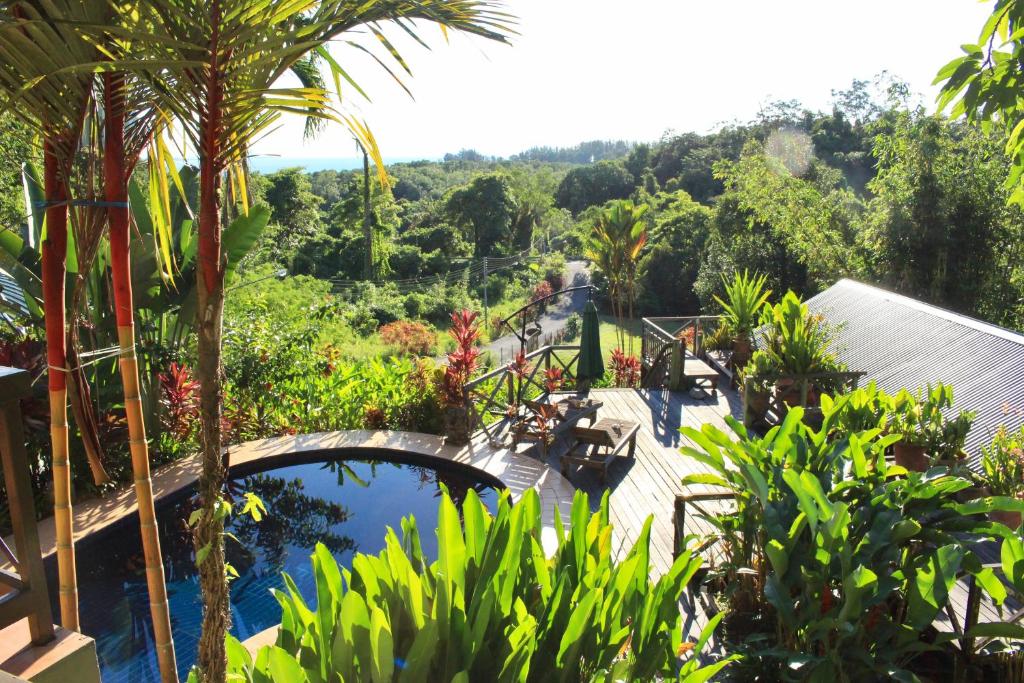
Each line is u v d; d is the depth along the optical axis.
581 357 8.82
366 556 2.18
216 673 2.68
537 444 7.53
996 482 4.79
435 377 8.14
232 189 3.28
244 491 6.64
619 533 5.41
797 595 3.42
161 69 2.21
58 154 2.40
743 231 21.58
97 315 6.33
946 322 7.95
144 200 6.76
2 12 1.98
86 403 2.79
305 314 9.89
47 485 5.75
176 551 5.47
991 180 13.38
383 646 1.82
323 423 8.03
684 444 7.56
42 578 2.37
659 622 2.32
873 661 3.00
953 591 4.06
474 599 2.13
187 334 7.35
